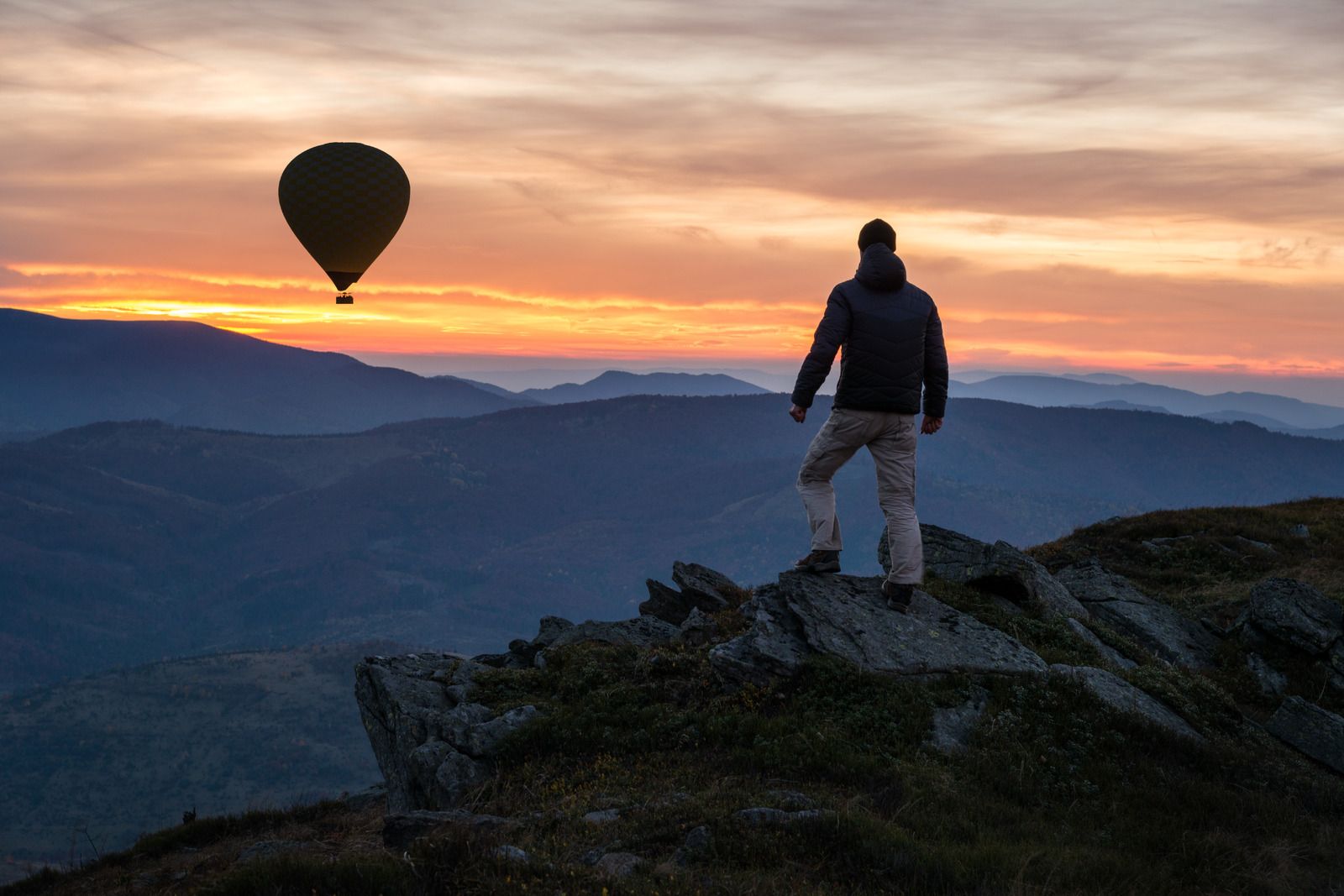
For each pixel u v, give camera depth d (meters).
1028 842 7.44
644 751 9.53
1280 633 12.98
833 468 10.55
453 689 12.12
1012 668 10.16
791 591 10.95
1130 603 14.55
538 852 7.00
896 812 7.63
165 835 14.07
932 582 12.91
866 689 9.57
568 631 15.31
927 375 9.81
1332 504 25.09
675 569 17.48
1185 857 7.50
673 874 6.43
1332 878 7.38
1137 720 9.62
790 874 6.66
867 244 9.59
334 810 14.27
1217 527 21.64
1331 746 10.06
